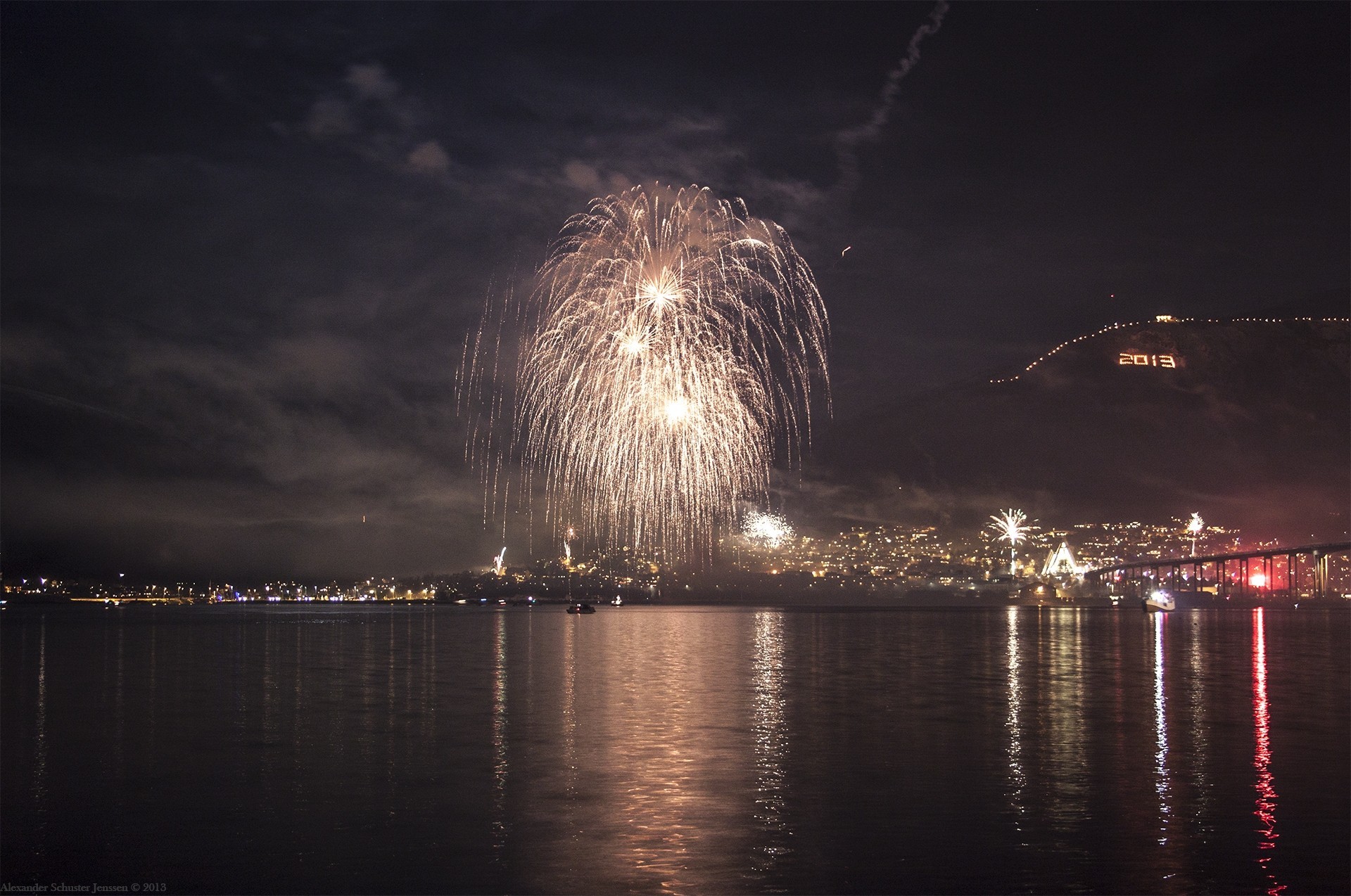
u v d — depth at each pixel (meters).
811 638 129.38
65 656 97.75
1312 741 40.25
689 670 77.88
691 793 30.94
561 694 59.06
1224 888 22.12
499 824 27.36
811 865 23.78
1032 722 46.16
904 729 44.03
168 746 40.12
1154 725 44.78
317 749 39.16
